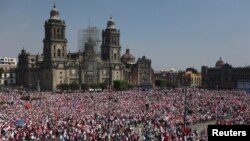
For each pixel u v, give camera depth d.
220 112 93.44
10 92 152.75
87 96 128.75
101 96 129.88
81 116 75.25
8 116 71.69
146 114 84.00
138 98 126.50
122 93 147.50
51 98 118.75
